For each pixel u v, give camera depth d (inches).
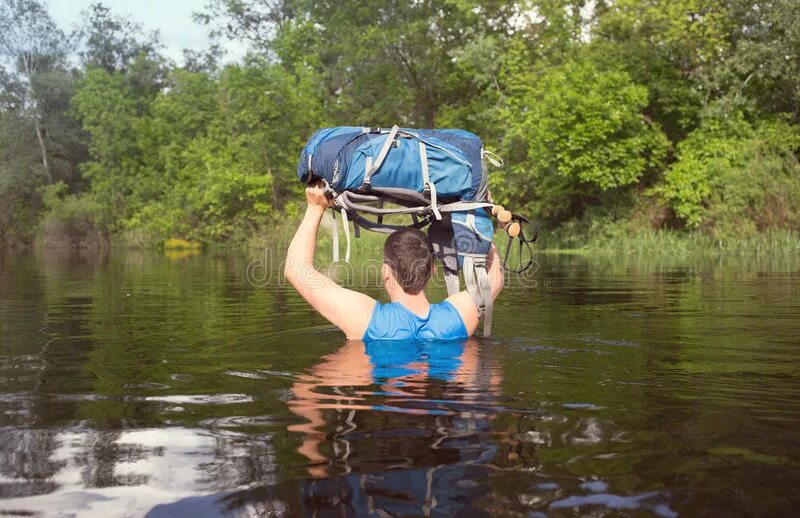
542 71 844.6
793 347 140.5
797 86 747.4
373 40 1047.6
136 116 1427.2
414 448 73.0
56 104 1499.8
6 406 93.9
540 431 79.0
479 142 145.0
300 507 58.3
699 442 74.6
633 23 815.7
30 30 1466.5
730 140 747.4
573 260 563.2
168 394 100.4
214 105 1289.4
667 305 225.3
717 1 776.9
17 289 313.9
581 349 136.2
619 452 71.2
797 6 717.9
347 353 131.1
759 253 612.4
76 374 116.4
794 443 74.2
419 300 145.6
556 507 57.3
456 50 895.7
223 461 69.8
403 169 137.0
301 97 1074.7
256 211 1079.0
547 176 816.3
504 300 245.0
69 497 61.1
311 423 83.2
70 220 1243.8
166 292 294.5
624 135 765.9
